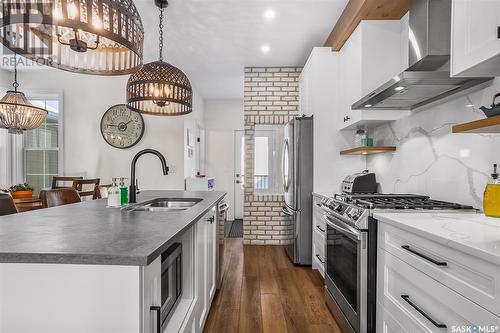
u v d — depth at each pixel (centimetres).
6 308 89
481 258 90
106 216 158
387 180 284
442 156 204
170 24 309
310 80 349
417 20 201
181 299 169
